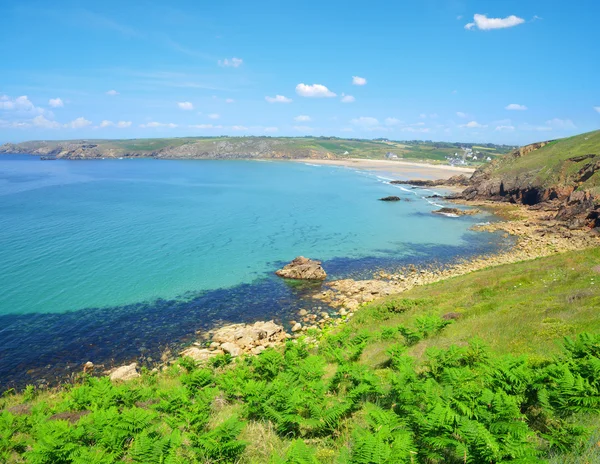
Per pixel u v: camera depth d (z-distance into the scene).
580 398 7.86
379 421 7.71
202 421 9.74
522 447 6.12
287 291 36.59
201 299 34.38
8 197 88.69
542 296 21.34
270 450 8.35
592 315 15.87
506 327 16.62
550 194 76.75
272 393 10.82
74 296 34.16
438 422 6.91
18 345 25.86
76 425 10.40
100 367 23.33
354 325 25.98
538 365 10.88
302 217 71.25
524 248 49.97
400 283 38.53
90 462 7.50
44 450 8.17
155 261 44.16
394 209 80.62
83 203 82.50
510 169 92.56
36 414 12.66
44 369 23.06
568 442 6.77
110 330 28.30
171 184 124.56
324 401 10.20
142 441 7.89
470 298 25.16
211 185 123.25
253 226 63.09
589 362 9.14
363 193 105.56
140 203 84.25
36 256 44.53
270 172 177.62
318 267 40.81
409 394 9.16
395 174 164.88
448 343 16.25
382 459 6.10
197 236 55.72
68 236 53.59
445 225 65.44
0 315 30.19
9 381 21.75
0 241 50.19
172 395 11.73
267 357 16.05
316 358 14.52
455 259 46.50
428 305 26.34
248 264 44.12
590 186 67.44
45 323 29.12
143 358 24.48
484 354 12.56
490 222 67.94
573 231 55.66
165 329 28.64
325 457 7.69
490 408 7.60
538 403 8.51
